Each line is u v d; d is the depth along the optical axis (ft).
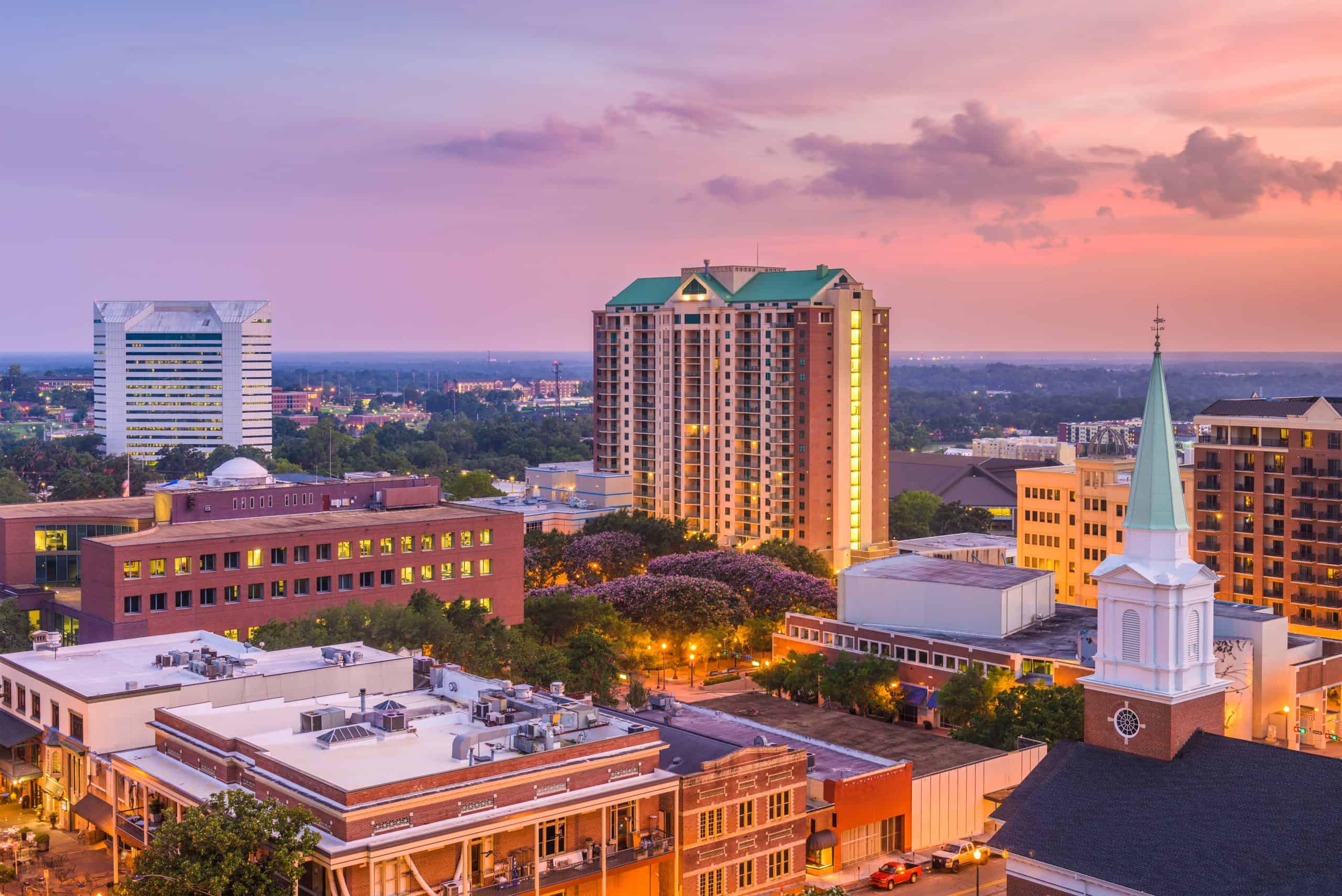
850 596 553.64
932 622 530.68
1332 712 508.53
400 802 246.47
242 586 504.02
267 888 232.73
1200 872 235.40
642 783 283.79
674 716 377.71
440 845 248.11
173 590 487.20
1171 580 260.21
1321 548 606.55
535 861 264.52
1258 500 629.51
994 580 533.14
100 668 358.43
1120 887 239.50
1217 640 458.50
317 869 245.04
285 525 540.11
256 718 307.37
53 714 338.54
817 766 359.66
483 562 571.28
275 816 235.40
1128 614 268.41
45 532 576.61
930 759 391.04
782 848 318.65
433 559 556.51
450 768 265.13
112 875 295.28
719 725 375.45
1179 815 247.91
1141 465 269.64
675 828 290.76
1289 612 617.62
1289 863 230.07
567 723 292.61
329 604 525.75
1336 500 599.16
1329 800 237.25
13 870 278.05
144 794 293.84
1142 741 264.72
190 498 564.71
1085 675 453.58
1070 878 247.70
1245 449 633.20
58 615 535.19
